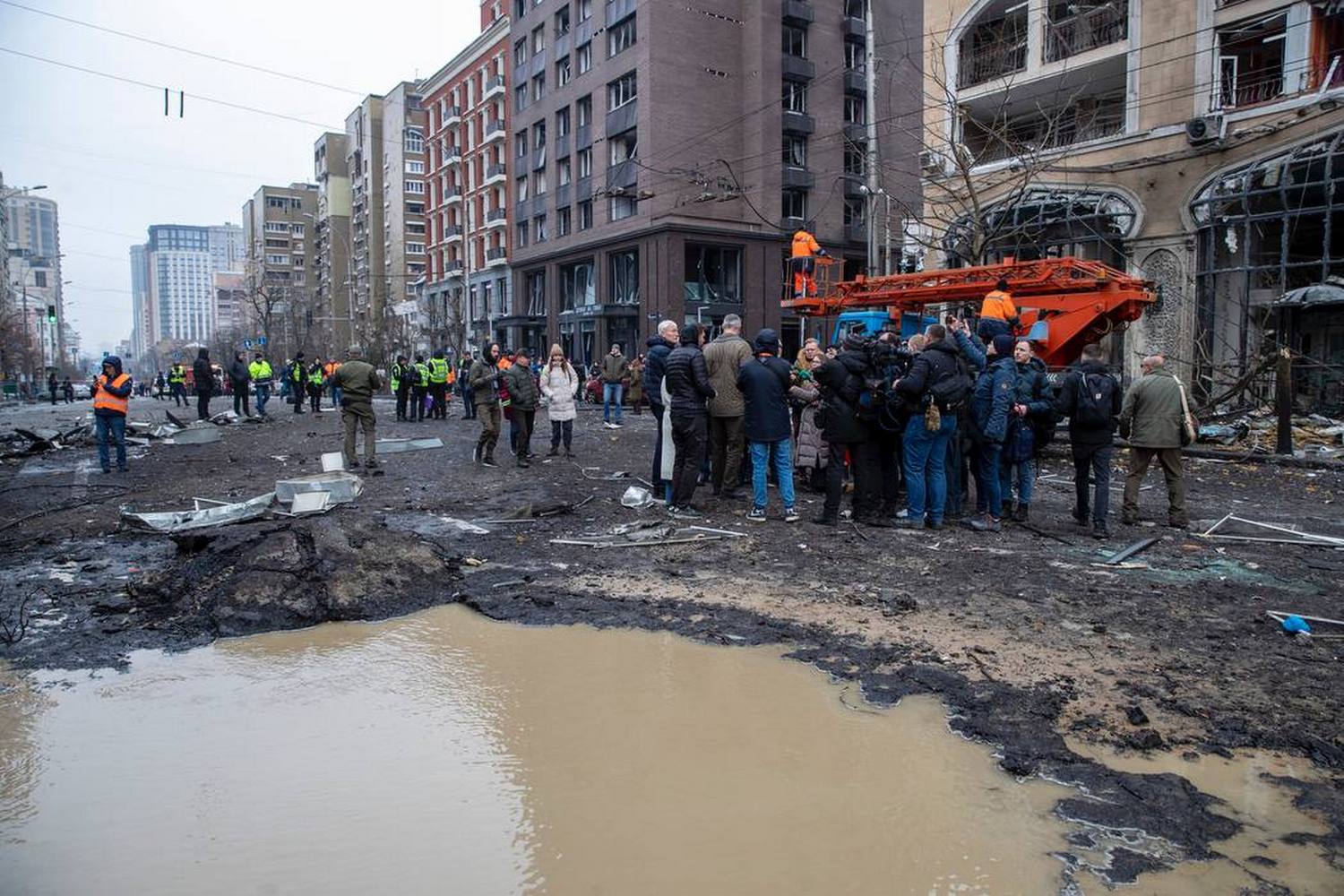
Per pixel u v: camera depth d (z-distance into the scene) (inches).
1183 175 837.8
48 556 314.3
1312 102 746.2
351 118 4055.1
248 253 5369.1
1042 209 927.0
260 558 252.7
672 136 1684.3
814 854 129.4
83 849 132.8
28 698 189.9
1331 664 198.8
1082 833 134.0
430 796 147.9
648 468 551.2
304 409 1280.8
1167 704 178.4
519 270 2245.3
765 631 228.4
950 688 188.5
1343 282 725.9
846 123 1860.2
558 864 127.7
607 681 197.3
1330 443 602.5
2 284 3969.0
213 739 169.9
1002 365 340.8
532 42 2112.5
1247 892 118.8
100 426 546.0
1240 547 322.3
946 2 1064.8
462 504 419.2
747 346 408.2
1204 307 826.8
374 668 206.7
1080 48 949.8
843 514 380.2
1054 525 358.9
